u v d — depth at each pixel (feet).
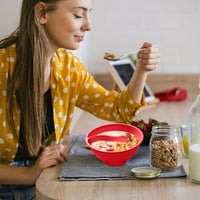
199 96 5.04
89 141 5.50
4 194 6.19
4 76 5.58
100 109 6.42
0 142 5.71
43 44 5.44
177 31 10.69
